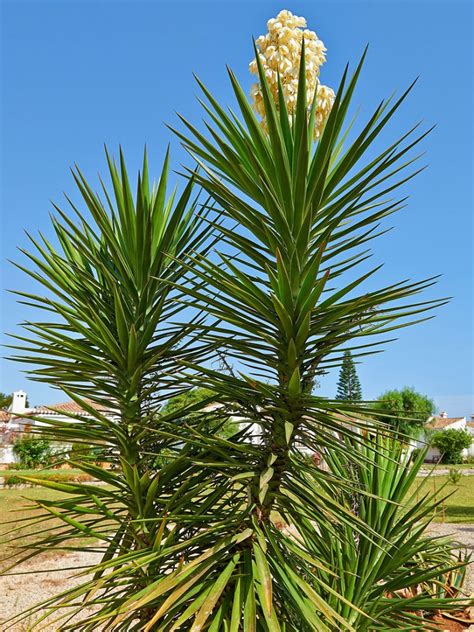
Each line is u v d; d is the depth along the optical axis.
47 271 2.66
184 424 2.47
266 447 2.39
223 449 2.44
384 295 2.17
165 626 2.02
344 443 2.32
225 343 2.46
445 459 38.50
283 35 2.70
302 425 2.37
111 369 2.56
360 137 2.11
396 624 2.70
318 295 2.08
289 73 2.68
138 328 2.67
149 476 2.40
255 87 2.78
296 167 2.28
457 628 3.06
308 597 2.12
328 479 2.26
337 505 2.16
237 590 2.05
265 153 2.25
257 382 2.14
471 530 11.15
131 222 2.62
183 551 2.40
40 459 26.12
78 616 6.05
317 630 1.90
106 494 2.45
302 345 2.26
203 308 2.33
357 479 2.91
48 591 7.93
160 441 2.63
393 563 2.65
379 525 2.77
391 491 2.95
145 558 2.14
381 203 2.45
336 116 2.08
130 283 2.64
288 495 2.37
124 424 2.60
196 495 2.41
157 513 2.49
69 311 2.69
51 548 2.44
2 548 10.47
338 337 2.28
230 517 2.30
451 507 15.68
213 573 2.24
